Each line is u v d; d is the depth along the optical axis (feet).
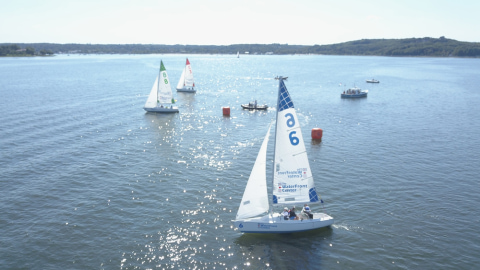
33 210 128.47
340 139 222.07
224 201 136.56
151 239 111.14
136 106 327.47
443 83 544.62
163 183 152.66
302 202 118.52
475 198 137.49
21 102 336.90
